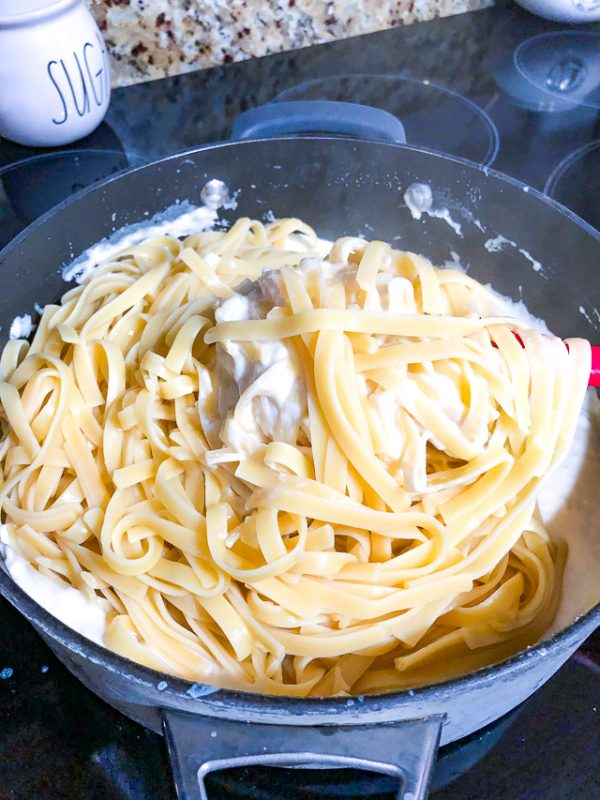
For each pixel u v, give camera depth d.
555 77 1.74
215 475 0.99
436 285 0.97
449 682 0.69
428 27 1.86
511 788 0.91
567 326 1.23
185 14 1.66
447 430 0.91
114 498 1.00
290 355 0.92
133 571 0.95
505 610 0.97
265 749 0.77
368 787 0.92
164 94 1.70
